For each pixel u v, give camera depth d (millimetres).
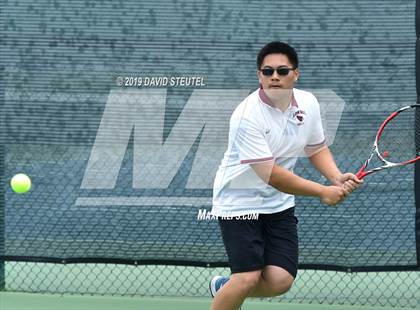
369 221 18984
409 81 18750
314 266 19109
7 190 19969
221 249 19469
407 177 18828
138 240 19641
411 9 18703
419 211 18688
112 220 19750
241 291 15117
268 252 15469
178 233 19609
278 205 15367
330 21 18938
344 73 18938
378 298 19812
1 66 19812
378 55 18828
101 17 19562
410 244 18859
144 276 21531
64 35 19656
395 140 18844
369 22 18844
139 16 19484
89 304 19422
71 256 19828
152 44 19516
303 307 19281
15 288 20609
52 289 20531
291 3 19062
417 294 20062
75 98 19703
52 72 19719
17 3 19719
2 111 19891
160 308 19141
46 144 19812
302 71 19047
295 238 15609
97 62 19641
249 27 19250
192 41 19391
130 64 19547
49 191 19875
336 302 19625
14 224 19969
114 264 20297
